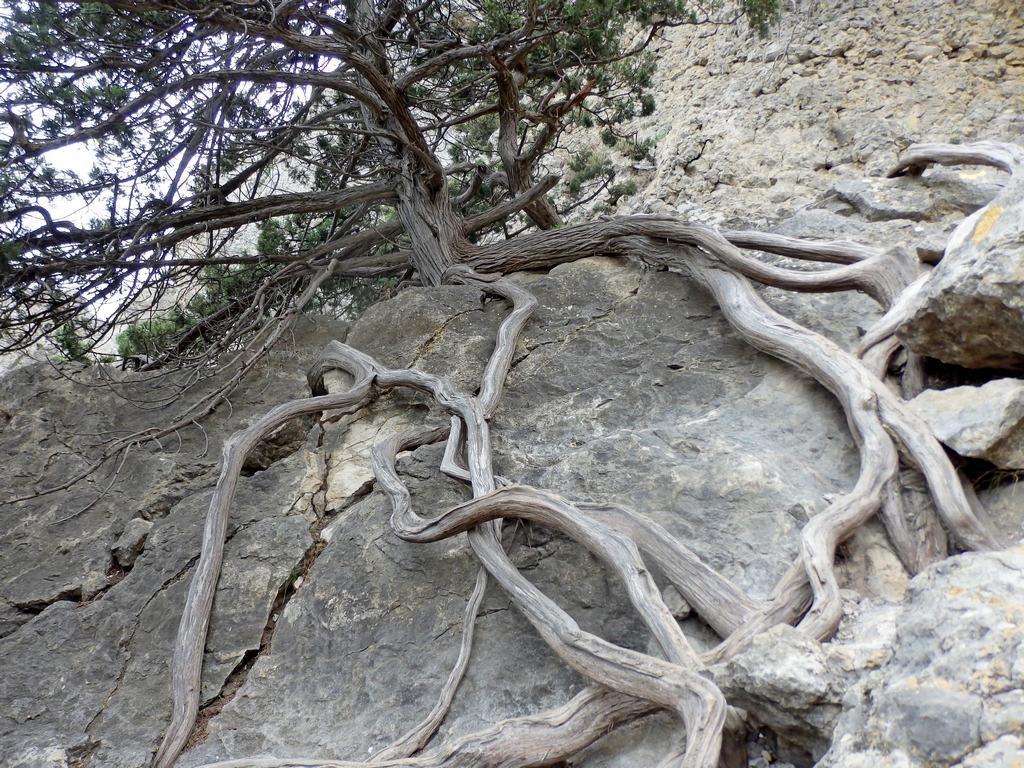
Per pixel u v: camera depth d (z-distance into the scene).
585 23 8.68
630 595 4.48
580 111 11.11
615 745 4.17
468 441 6.06
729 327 7.05
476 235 12.18
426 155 8.88
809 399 5.98
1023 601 3.17
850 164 11.12
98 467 6.85
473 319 8.02
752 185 11.55
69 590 6.07
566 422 6.60
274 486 6.68
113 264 8.12
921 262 6.49
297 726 4.84
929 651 3.24
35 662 5.39
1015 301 4.66
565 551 5.30
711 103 13.16
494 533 5.28
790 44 12.52
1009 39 11.42
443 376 7.43
